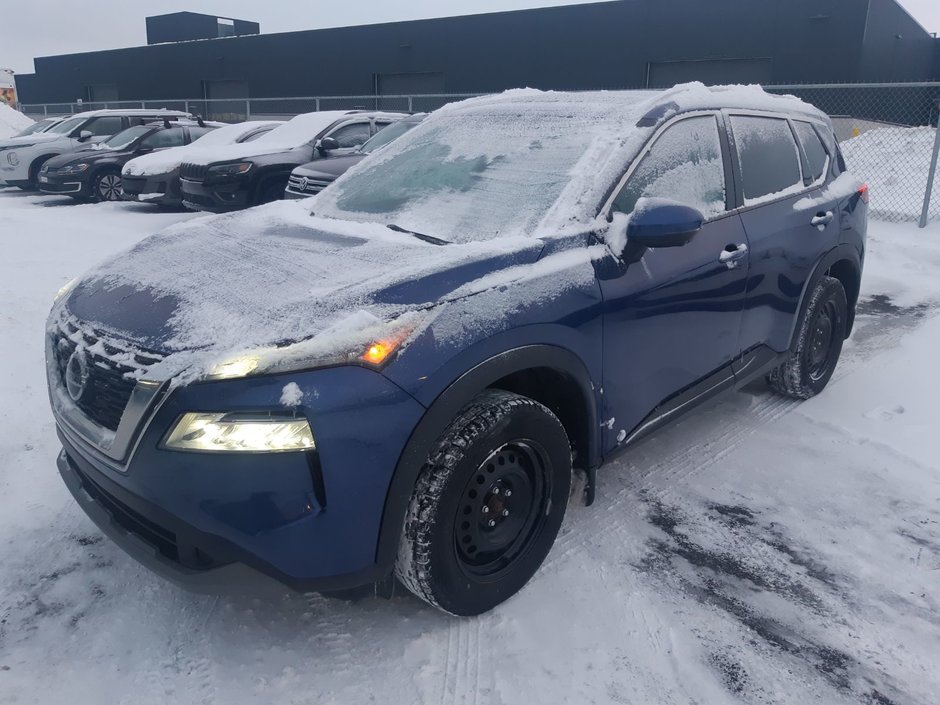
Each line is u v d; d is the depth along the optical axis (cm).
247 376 213
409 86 2931
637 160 310
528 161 328
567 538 313
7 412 414
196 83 3581
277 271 268
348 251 284
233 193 1039
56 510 326
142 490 221
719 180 355
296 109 3219
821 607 275
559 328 264
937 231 967
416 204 336
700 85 370
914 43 2634
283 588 224
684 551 307
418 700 229
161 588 277
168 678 236
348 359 218
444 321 236
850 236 449
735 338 364
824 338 457
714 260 336
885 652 253
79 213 1214
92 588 277
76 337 254
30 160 1514
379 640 253
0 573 284
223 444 211
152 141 1415
